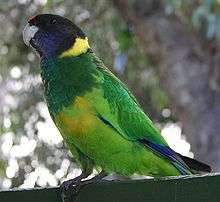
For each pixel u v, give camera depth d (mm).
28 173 17031
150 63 15312
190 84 13492
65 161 16656
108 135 6848
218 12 12625
